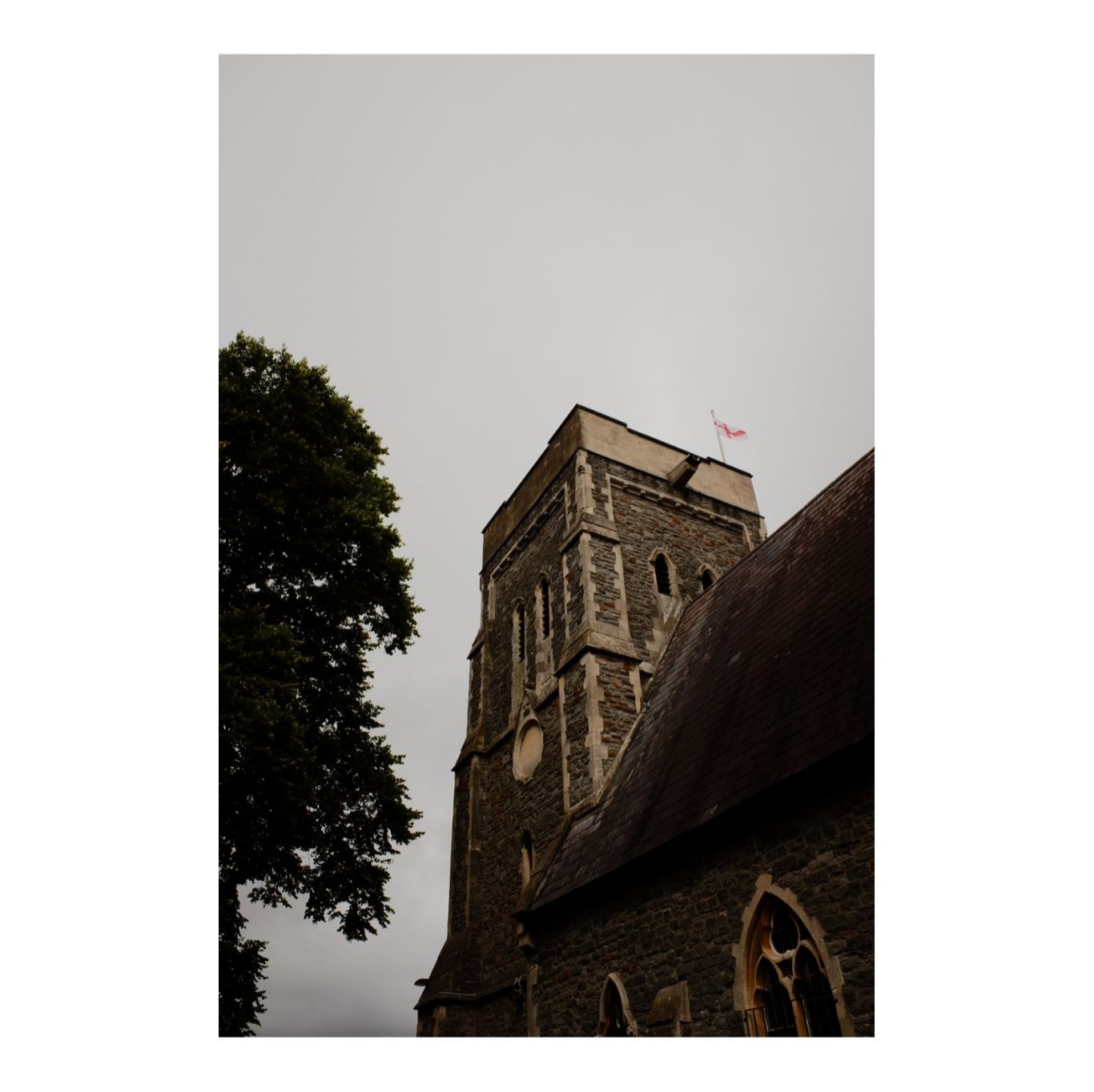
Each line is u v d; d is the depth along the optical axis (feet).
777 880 29.60
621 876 38.40
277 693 39.78
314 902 47.19
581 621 59.41
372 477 55.06
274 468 46.75
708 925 32.40
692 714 44.57
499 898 59.47
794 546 49.52
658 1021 32.04
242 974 41.86
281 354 52.90
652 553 66.85
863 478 46.39
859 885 26.23
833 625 36.45
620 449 72.59
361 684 51.93
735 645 46.37
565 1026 40.40
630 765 48.47
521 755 63.00
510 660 71.61
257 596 46.57
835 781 28.32
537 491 76.54
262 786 40.22
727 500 76.28
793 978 28.40
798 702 33.83
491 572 82.28
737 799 31.81
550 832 54.44
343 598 49.29
